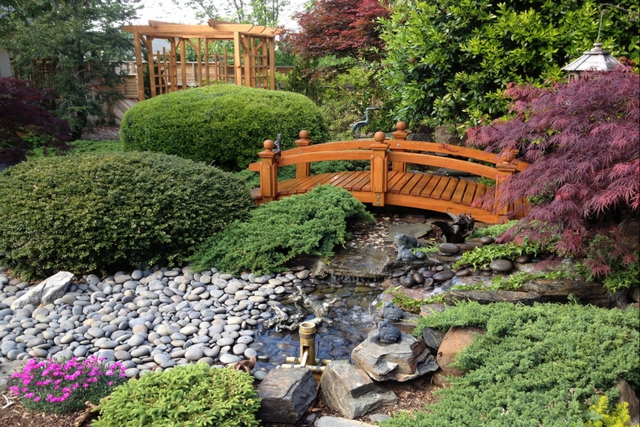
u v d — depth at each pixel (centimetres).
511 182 370
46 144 782
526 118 425
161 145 816
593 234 348
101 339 367
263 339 387
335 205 562
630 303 346
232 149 817
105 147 1066
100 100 1327
